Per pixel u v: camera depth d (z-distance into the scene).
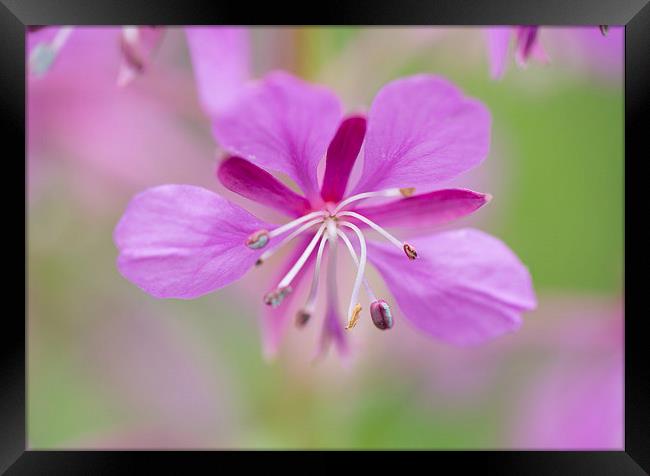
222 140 0.14
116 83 0.18
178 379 0.18
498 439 0.18
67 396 0.18
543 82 0.19
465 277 0.15
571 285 0.19
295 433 0.17
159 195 0.14
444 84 0.14
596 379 0.18
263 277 0.17
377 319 0.14
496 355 0.18
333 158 0.14
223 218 0.14
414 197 0.14
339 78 0.16
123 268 0.14
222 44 0.15
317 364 0.17
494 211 0.19
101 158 0.18
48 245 0.18
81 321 0.18
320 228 0.14
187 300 0.18
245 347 0.18
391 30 0.16
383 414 0.18
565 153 0.19
